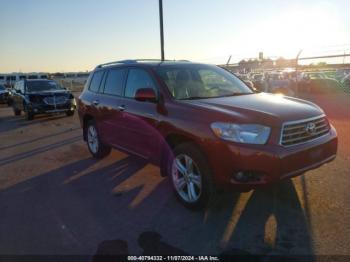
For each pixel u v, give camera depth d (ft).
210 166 12.37
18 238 11.87
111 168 19.65
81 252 10.85
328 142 13.28
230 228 11.91
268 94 16.65
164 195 15.20
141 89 15.37
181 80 15.79
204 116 12.66
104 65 21.58
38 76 140.26
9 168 20.81
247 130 11.64
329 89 69.00
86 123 22.71
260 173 11.58
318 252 10.21
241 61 64.54
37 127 37.88
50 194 16.01
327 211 12.78
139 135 16.20
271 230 11.62
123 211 13.74
